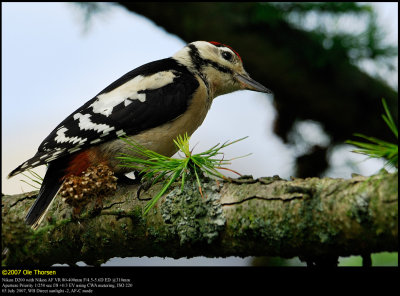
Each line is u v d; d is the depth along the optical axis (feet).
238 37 41.39
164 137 27.76
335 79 41.11
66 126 26.84
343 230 16.46
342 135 41.75
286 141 41.32
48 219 22.74
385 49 38.78
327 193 16.87
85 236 22.30
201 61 32.45
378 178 16.05
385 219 15.56
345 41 39.27
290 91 41.73
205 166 20.10
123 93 27.96
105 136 26.58
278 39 41.32
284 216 17.49
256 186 18.62
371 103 40.98
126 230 21.21
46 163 25.20
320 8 39.11
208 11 41.70
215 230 18.94
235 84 33.58
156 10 41.63
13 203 25.86
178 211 19.83
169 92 28.22
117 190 22.33
